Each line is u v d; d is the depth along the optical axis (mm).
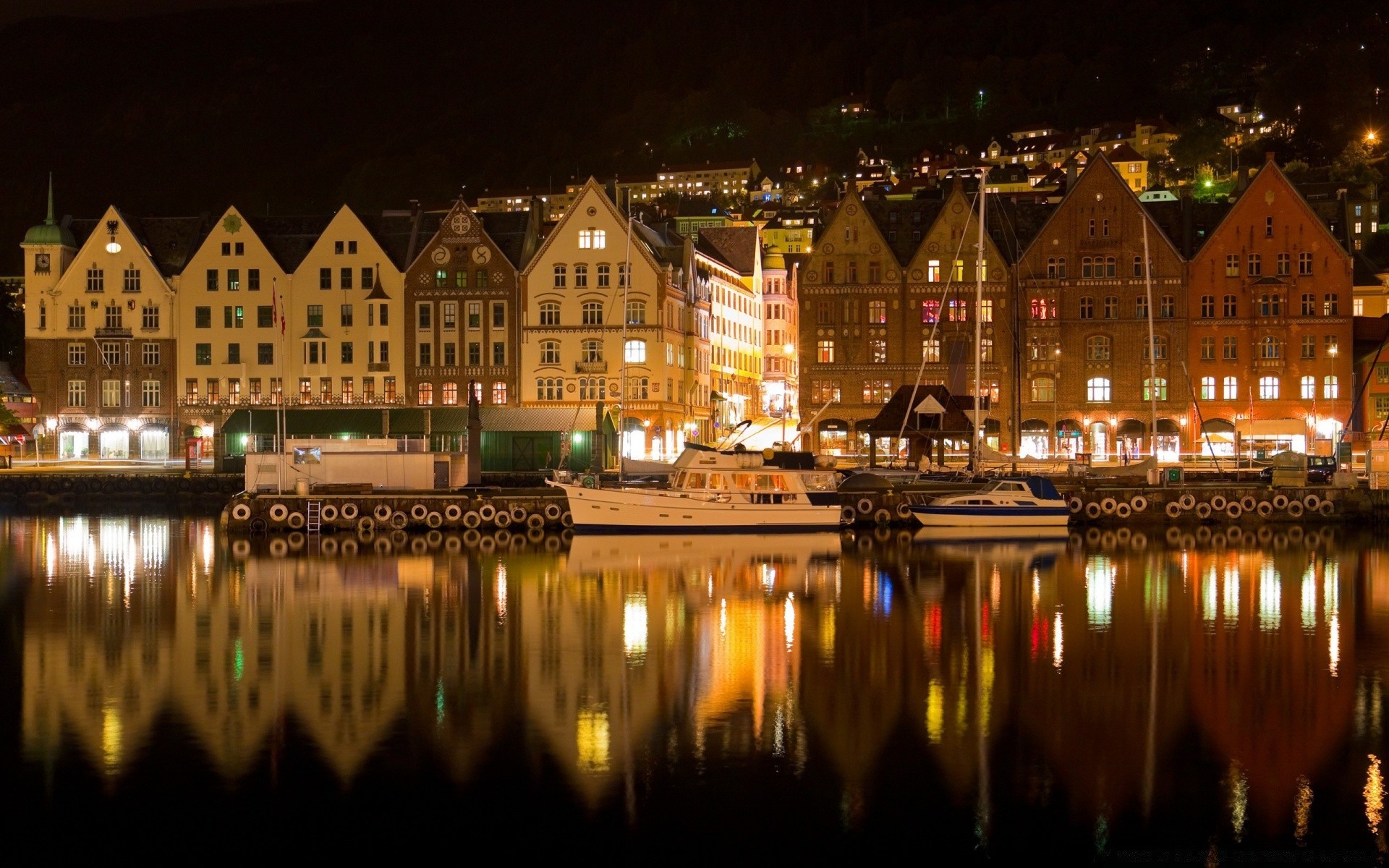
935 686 38500
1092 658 42938
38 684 38594
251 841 26406
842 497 83688
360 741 32500
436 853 25953
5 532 83625
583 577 60562
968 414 112625
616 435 116812
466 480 91375
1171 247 123000
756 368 162000
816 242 126812
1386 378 124938
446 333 126750
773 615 50406
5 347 169000
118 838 26594
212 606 52469
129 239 130750
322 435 114625
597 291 124250
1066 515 82500
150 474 112125
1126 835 26922
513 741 32562
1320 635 47094
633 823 27266
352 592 55938
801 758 31281
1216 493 88625
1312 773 30594
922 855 25922
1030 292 124312
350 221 128250
